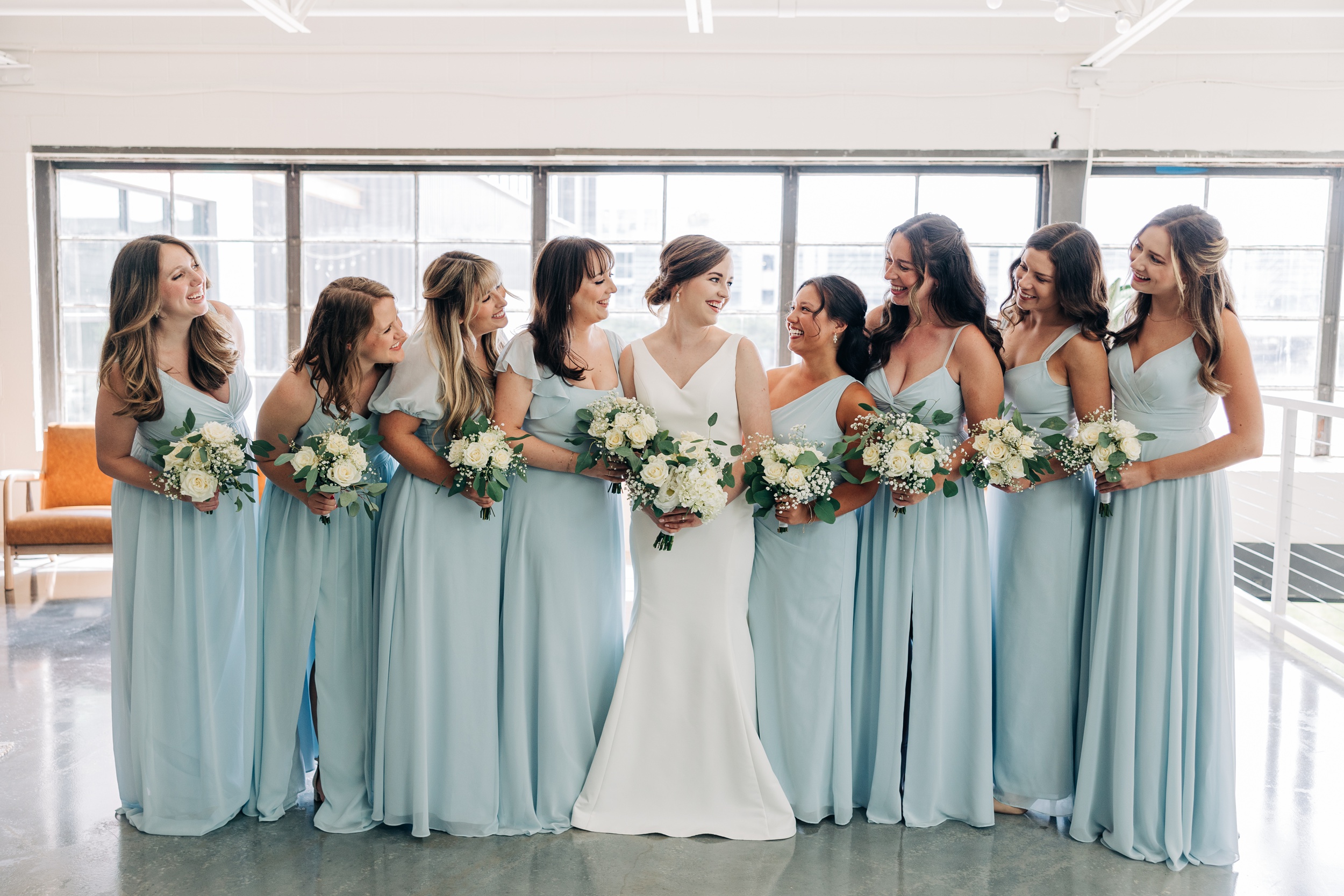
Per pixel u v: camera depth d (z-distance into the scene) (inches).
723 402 95.2
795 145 216.7
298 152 219.5
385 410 94.0
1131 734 92.6
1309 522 236.4
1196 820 93.4
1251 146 215.5
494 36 214.7
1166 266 90.3
